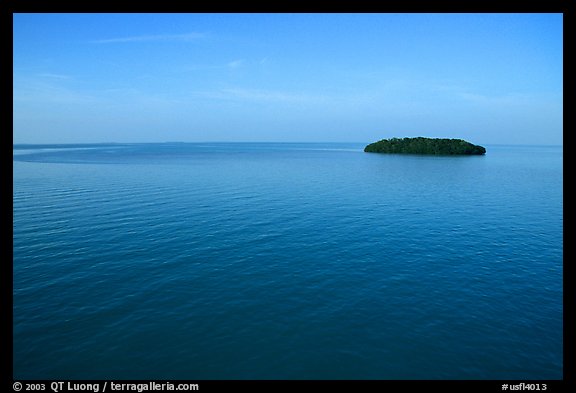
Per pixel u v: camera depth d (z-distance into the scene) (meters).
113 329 17.27
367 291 21.27
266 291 21.14
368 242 29.80
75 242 28.55
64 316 18.19
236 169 86.75
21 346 15.88
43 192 49.94
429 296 20.75
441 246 28.97
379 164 105.88
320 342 16.62
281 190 54.62
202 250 27.41
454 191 54.81
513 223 35.88
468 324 18.05
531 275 23.48
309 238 30.64
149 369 14.92
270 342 16.59
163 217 36.69
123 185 57.59
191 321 18.05
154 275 22.95
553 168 94.62
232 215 38.03
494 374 14.82
